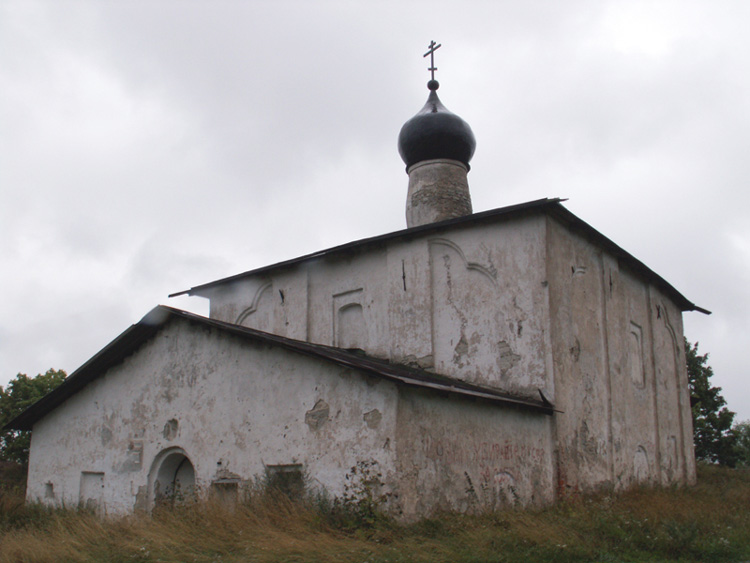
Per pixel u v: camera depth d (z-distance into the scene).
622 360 16.03
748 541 9.19
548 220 13.41
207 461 12.16
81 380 14.74
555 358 12.80
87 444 14.52
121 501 13.45
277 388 11.51
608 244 15.55
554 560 7.92
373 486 9.88
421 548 8.16
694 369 31.86
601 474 13.85
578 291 14.27
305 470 10.75
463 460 10.80
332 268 16.31
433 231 14.59
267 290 17.62
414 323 14.43
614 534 9.00
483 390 11.92
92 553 8.92
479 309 13.73
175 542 8.77
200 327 12.98
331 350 12.40
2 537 10.52
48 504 14.49
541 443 12.43
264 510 9.84
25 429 16.22
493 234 13.87
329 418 10.69
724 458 31.05
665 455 17.94
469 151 18.66
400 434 9.91
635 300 17.59
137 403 13.75
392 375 9.87
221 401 12.27
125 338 13.72
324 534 8.73
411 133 18.55
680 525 9.28
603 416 14.46
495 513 10.30
